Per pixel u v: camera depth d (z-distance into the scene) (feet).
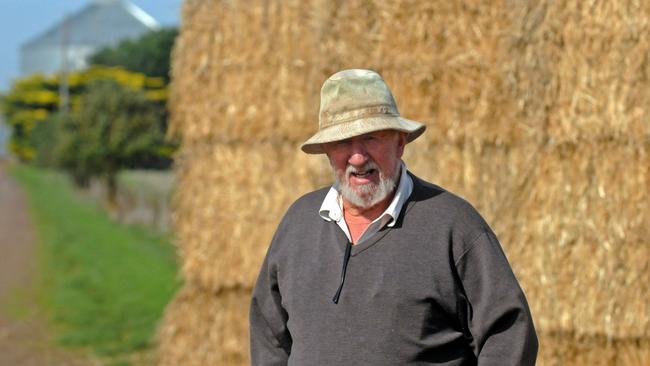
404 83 20.20
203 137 23.41
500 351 10.82
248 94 22.84
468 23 19.81
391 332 10.92
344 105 11.16
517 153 19.54
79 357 30.96
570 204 19.04
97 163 82.74
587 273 18.95
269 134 22.61
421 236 11.04
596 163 18.81
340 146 11.21
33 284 46.52
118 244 59.82
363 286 11.05
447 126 19.98
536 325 19.34
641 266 18.58
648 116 18.38
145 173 118.93
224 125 23.12
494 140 19.66
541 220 19.30
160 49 194.80
